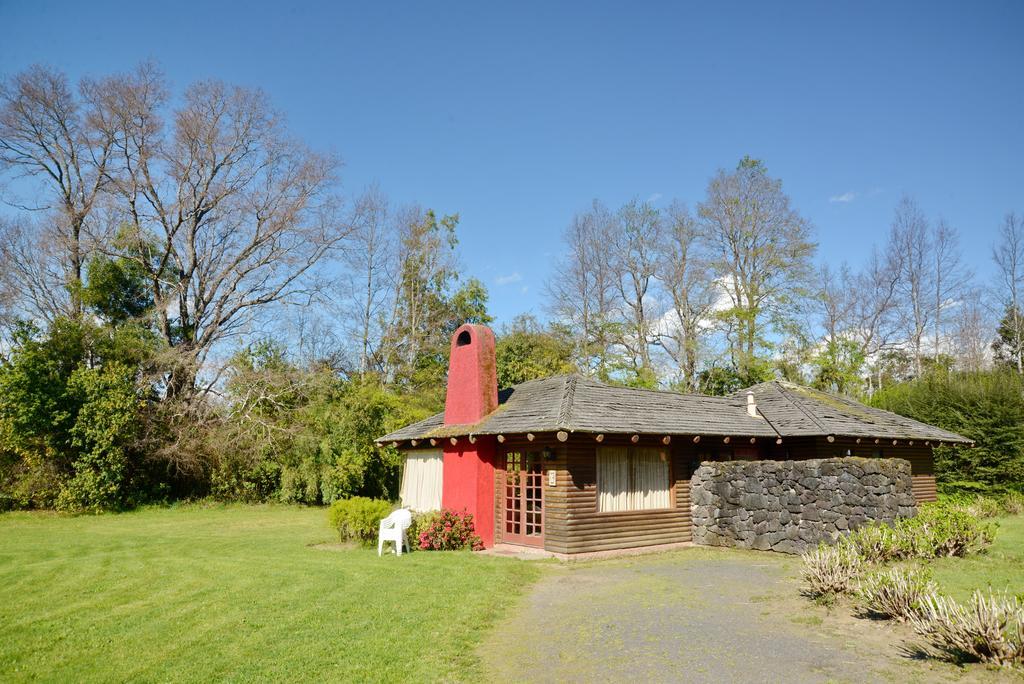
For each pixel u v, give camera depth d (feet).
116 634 24.06
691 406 54.29
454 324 122.52
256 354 93.76
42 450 68.08
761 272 110.22
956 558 33.32
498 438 44.27
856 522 38.06
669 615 24.94
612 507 43.73
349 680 18.98
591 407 45.50
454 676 19.21
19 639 23.59
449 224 123.65
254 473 80.94
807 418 55.72
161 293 96.32
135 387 77.00
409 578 32.53
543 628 24.02
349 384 91.30
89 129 90.38
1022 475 67.87
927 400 78.43
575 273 122.31
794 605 25.67
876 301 127.03
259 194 99.45
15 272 86.74
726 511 45.47
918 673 17.70
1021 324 115.24
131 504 75.20
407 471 56.18
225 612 26.78
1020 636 17.49
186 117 94.07
